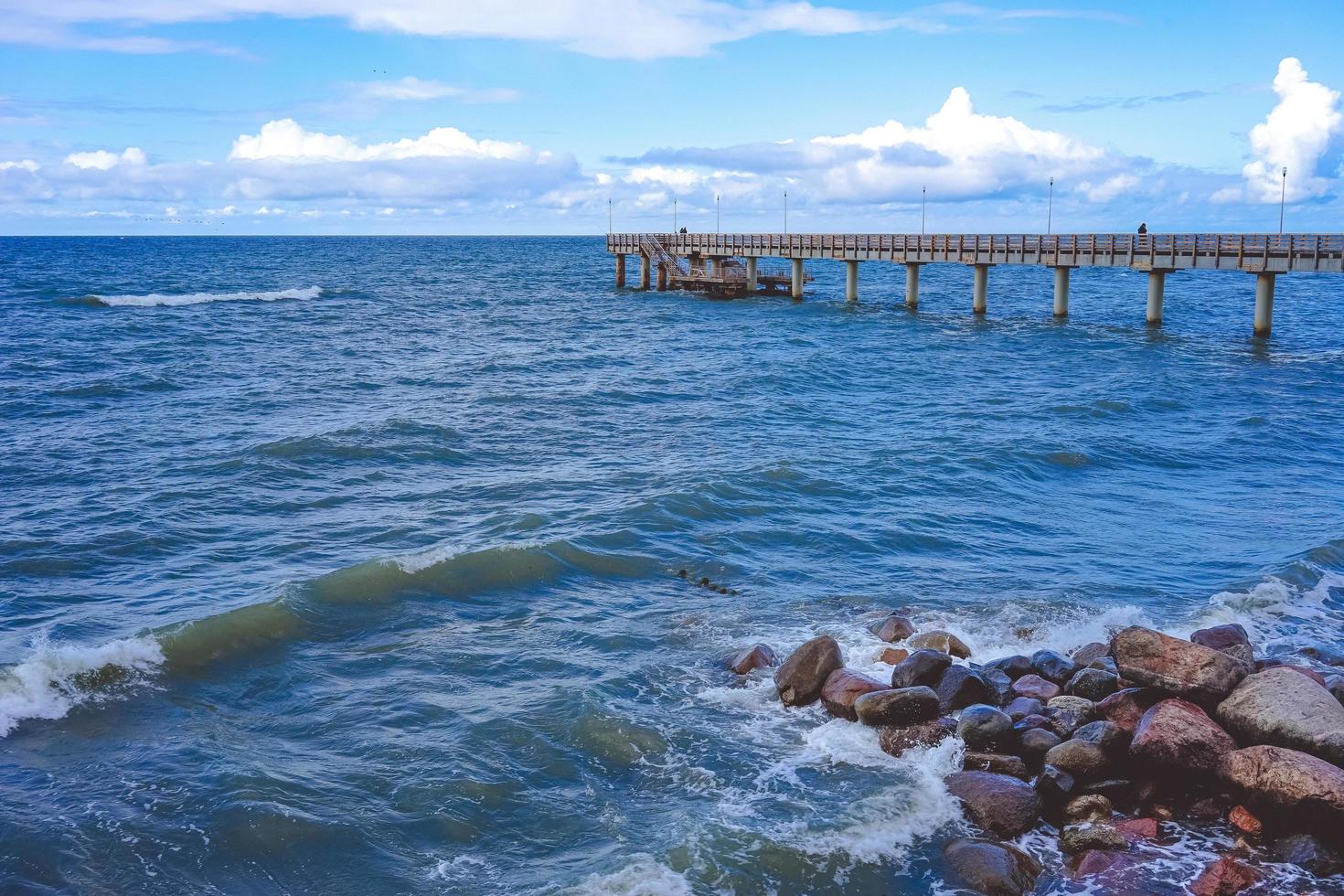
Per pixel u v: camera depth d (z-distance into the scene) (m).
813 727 11.83
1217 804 10.16
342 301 68.88
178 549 17.66
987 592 16.16
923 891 9.06
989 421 29.81
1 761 10.59
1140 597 15.99
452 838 9.67
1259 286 47.47
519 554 17.00
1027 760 10.95
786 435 27.53
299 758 10.95
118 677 12.44
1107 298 80.12
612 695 12.48
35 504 19.98
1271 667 12.68
